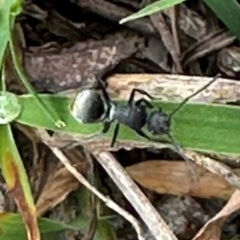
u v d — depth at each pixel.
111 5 0.09
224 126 0.09
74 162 0.09
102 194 0.09
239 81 0.09
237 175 0.09
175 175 0.09
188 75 0.09
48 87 0.09
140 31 0.09
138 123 0.09
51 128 0.09
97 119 0.09
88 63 0.09
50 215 0.09
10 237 0.09
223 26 0.09
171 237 0.09
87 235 0.09
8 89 0.09
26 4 0.10
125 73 0.09
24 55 0.09
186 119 0.09
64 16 0.10
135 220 0.09
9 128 0.09
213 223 0.09
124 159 0.09
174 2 0.08
